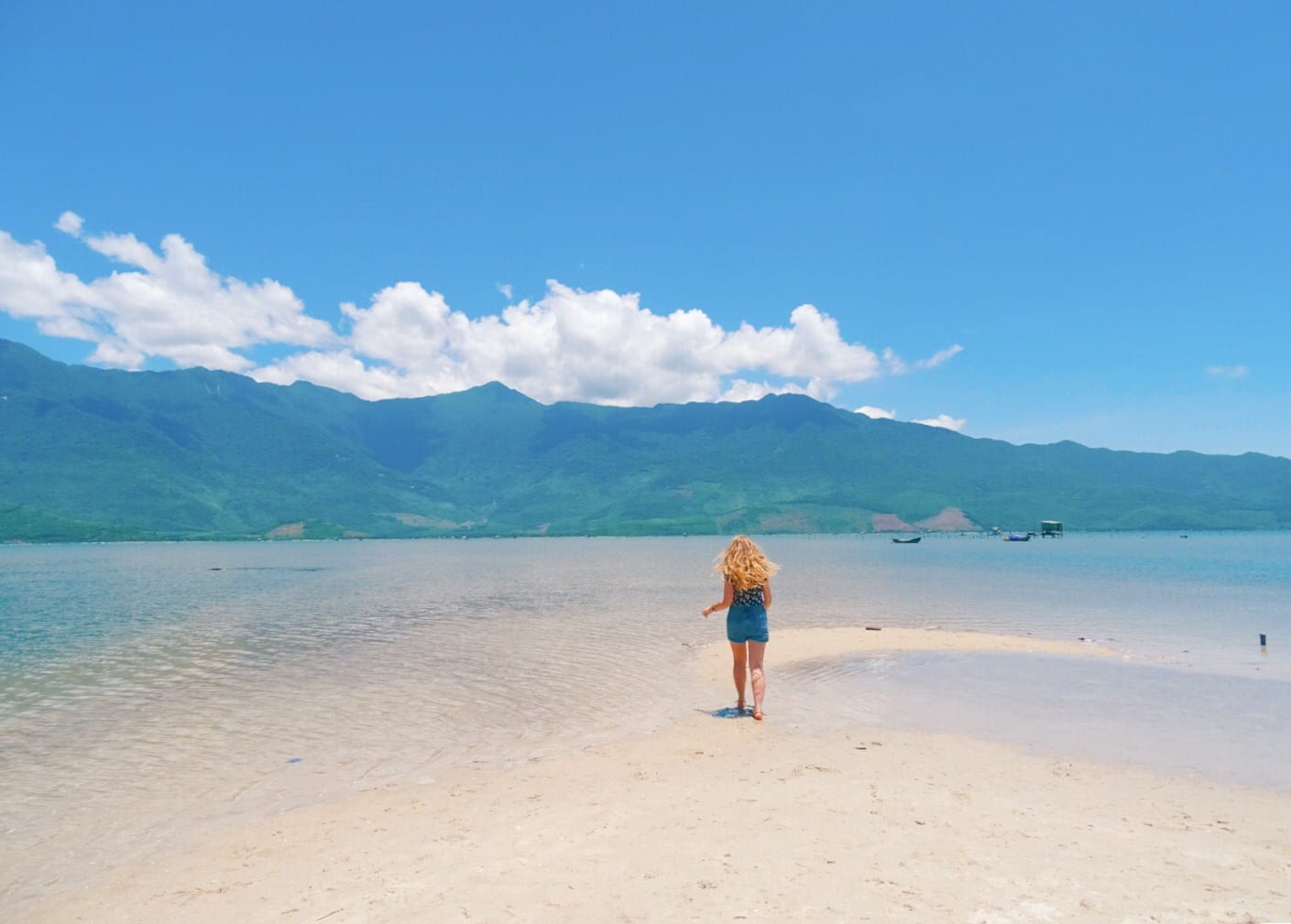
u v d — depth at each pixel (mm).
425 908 6672
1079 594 43625
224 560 127750
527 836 8430
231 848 8672
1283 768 10922
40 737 13766
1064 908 6328
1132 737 12727
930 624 29844
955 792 9719
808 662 20453
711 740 12758
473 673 19562
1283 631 26906
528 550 185375
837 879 6941
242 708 15914
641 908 6453
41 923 7012
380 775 11398
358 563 110562
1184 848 7777
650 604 39781
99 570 93062
